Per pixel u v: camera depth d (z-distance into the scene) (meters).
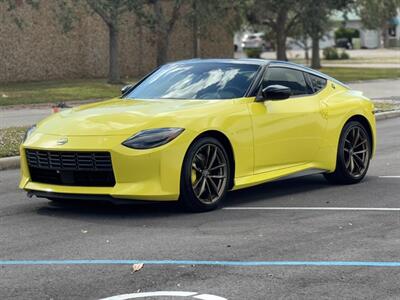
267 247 7.21
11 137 15.80
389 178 11.45
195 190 8.66
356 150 11.01
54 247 7.32
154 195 8.23
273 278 6.19
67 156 8.41
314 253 6.98
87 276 6.30
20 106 26.66
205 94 9.51
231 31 45.03
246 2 41.44
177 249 7.15
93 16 43.22
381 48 102.19
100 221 8.47
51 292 5.89
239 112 9.12
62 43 41.94
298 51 89.38
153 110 8.78
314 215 8.73
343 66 57.97
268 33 55.00
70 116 9.08
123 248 7.23
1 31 38.81
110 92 32.69
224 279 6.17
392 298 5.68
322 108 10.36
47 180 8.73
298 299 5.66
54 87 35.25
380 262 6.67
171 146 8.28
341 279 6.16
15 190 10.81
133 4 33.88
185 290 5.89
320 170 10.41
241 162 9.14
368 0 49.41
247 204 9.42
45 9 40.81
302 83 10.39
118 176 8.20
